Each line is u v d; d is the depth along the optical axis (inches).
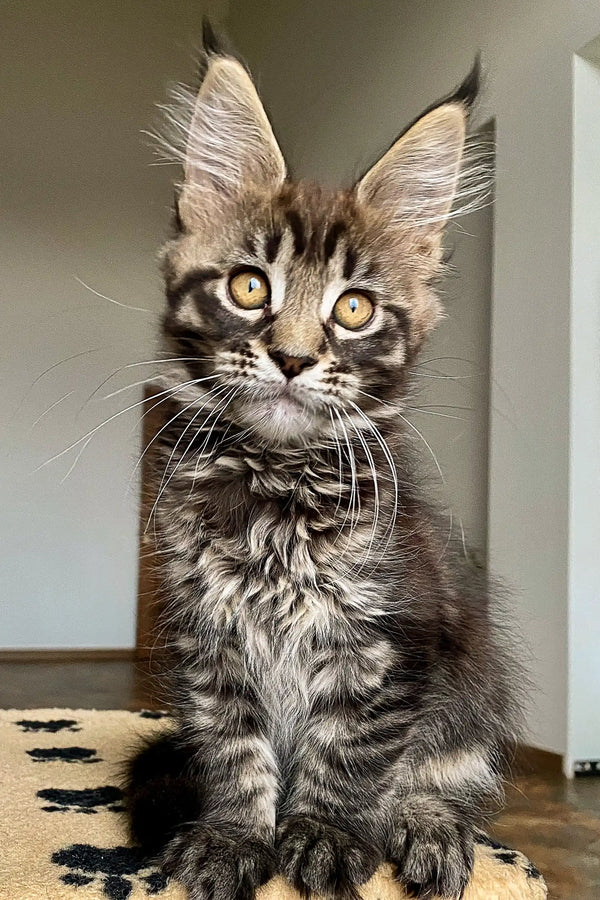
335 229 12.8
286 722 13.2
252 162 13.5
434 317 14.2
